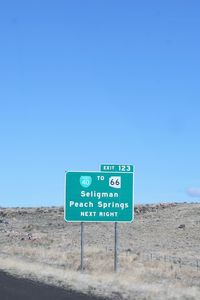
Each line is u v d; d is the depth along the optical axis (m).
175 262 50.41
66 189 35.31
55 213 114.69
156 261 48.44
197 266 45.88
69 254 52.69
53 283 27.66
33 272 33.28
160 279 34.34
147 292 23.81
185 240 74.12
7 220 109.50
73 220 35.16
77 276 30.50
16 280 29.17
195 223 84.06
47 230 93.50
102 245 70.44
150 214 96.94
